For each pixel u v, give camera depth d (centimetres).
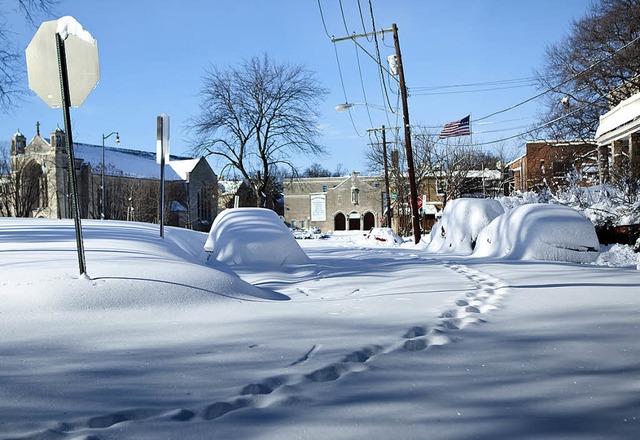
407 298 661
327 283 867
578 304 583
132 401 288
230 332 461
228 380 324
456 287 759
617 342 408
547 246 1278
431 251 1902
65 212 7469
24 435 239
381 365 358
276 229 1190
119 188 7725
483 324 490
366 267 1143
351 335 445
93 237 1059
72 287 557
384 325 487
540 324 483
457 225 1769
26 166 7888
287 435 242
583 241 1276
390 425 253
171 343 421
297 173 4081
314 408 277
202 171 9338
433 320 508
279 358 374
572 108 3697
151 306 558
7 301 527
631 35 3278
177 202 8875
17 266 645
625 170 1973
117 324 489
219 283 664
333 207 9244
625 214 1655
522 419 259
